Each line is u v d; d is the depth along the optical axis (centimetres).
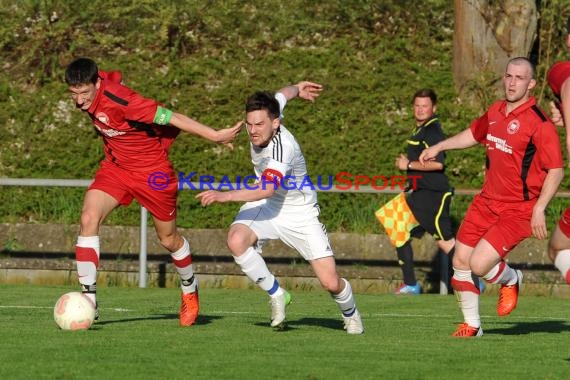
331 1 4203
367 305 2894
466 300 2075
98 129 2128
